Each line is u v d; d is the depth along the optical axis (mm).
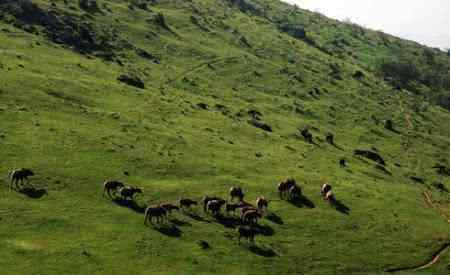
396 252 52188
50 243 41688
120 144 63156
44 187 50438
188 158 64500
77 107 71500
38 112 66188
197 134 74562
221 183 59875
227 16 168625
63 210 47188
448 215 66812
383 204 63875
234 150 71750
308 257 48094
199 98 96312
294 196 60656
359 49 196500
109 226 46031
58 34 106000
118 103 78438
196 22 148750
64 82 78750
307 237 51781
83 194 50844
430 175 89875
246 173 64500
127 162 59250
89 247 42125
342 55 178375
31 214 45375
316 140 91250
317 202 60219
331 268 47156
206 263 43375
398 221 59500
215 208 52531
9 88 70000
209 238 47625
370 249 51875
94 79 86500
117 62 105250
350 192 65250
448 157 104250
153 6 155125
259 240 49188
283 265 45875
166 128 73562
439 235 57625
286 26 180750
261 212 55125
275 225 52938
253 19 177375
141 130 69688
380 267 48906
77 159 57000
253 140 80000
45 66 85188
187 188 57031
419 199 71125
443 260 52250
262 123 89125
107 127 67688
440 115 141875
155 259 42375
